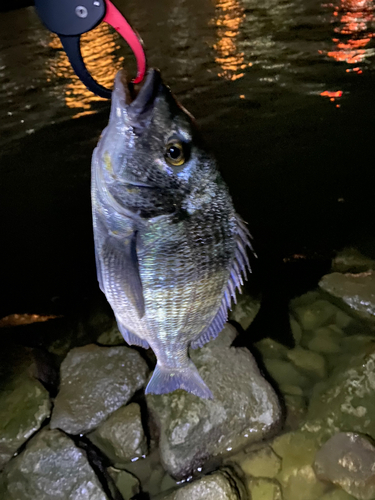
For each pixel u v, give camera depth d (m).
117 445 0.58
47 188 1.36
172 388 0.40
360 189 1.11
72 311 0.86
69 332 0.80
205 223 0.32
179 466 0.55
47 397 0.64
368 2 2.45
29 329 0.82
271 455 0.56
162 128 0.29
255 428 0.58
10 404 0.64
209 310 0.35
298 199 1.12
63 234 1.17
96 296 0.90
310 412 0.59
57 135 1.60
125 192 0.29
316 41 2.04
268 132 1.44
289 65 1.85
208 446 0.57
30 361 0.70
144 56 0.28
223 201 0.32
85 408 0.63
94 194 0.31
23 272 1.04
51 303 0.91
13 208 1.29
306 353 0.67
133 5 3.37
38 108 1.81
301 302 0.76
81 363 0.69
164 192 0.30
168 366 0.39
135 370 0.67
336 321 0.71
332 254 0.89
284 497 0.51
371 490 0.49
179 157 0.29
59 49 2.53
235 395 0.59
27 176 1.42
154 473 0.56
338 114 1.47
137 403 0.63
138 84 0.29
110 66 2.11
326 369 0.65
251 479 0.54
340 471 0.51
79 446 0.57
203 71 1.92
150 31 2.64
